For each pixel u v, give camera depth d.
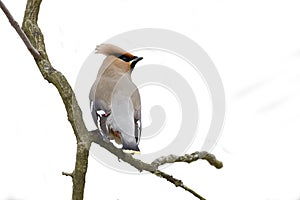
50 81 6.74
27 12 7.09
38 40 6.96
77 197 6.70
